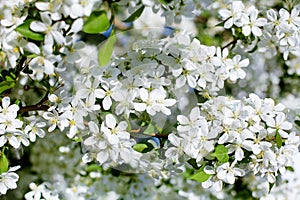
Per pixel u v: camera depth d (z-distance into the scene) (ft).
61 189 3.68
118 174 3.92
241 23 2.81
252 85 3.95
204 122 2.68
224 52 2.81
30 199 3.39
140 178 3.95
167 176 2.93
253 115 2.74
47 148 3.84
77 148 3.87
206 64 2.74
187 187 4.09
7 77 2.71
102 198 3.90
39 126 2.79
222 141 2.68
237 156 2.71
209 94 2.81
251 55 3.43
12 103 2.87
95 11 2.41
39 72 2.51
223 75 2.78
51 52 2.48
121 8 2.91
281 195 4.03
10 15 2.53
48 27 2.47
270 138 2.78
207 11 3.45
